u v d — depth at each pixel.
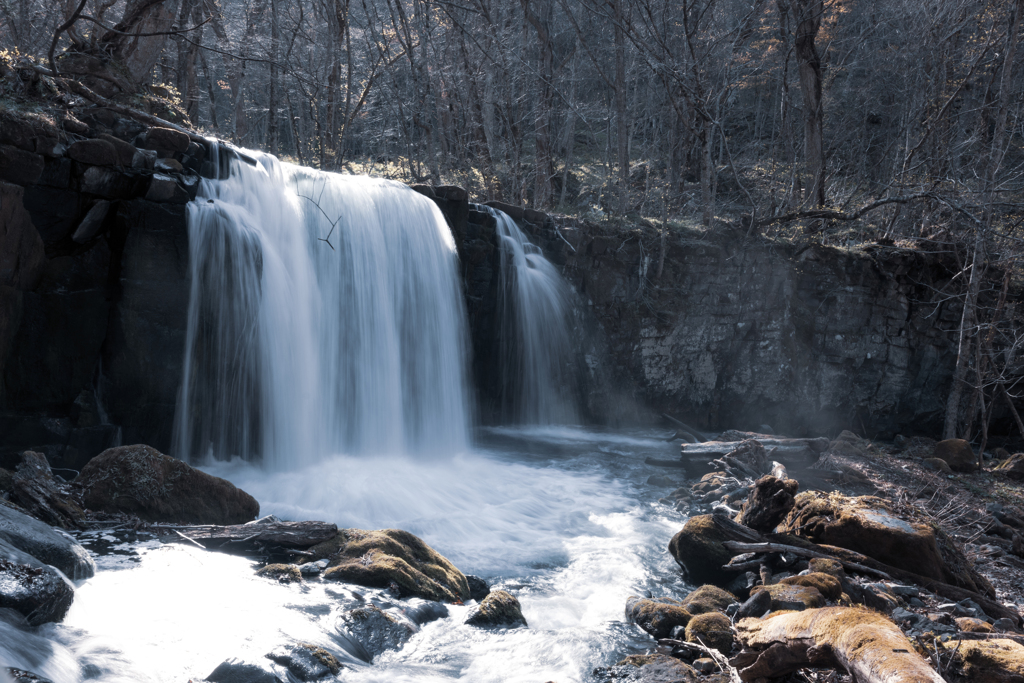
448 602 6.11
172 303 8.99
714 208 20.77
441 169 22.64
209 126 24.23
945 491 11.75
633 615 6.25
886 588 6.96
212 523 6.91
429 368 12.92
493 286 14.72
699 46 21.66
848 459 12.86
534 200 21.19
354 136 25.83
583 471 12.12
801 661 4.71
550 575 7.33
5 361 7.79
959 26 21.78
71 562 4.96
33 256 7.97
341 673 4.43
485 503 9.59
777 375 18.55
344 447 11.38
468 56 20.92
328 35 21.80
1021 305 19.80
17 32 13.18
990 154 16.89
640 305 17.27
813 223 20.16
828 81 28.08
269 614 5.01
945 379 20.14
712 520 7.74
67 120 8.55
